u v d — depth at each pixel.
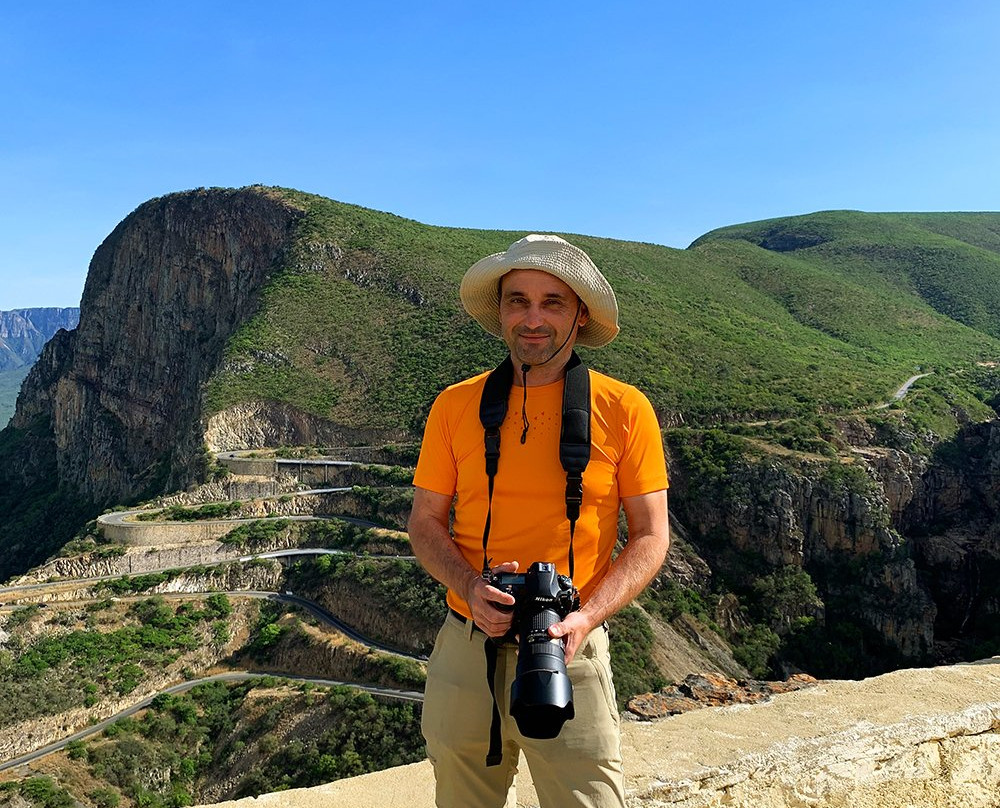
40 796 40.84
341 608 62.69
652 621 61.22
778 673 62.19
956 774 5.41
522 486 3.39
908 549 70.31
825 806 5.01
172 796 45.66
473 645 3.52
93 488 138.75
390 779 5.20
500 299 3.78
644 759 5.00
